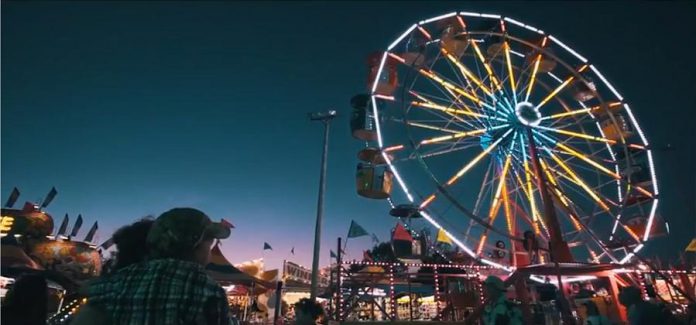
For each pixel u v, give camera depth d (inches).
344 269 565.0
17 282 139.1
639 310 183.2
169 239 97.5
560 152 814.5
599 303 556.4
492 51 853.8
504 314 198.7
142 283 89.3
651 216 751.1
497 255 687.7
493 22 861.8
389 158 738.8
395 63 835.4
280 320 555.8
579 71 876.6
